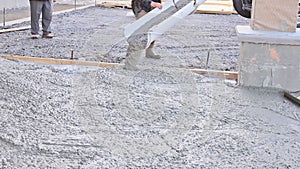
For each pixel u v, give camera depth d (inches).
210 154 91.4
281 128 108.2
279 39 138.5
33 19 230.8
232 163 87.2
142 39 131.4
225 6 387.2
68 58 179.3
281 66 142.0
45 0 229.6
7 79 144.7
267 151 93.7
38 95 128.4
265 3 138.7
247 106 124.8
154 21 132.0
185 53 156.3
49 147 92.0
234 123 110.3
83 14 353.4
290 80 142.9
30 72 156.8
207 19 315.0
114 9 395.9
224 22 309.6
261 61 142.9
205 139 99.1
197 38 143.8
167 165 85.8
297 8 137.6
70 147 92.6
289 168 85.7
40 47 206.2
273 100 132.0
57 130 101.7
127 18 139.1
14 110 114.6
